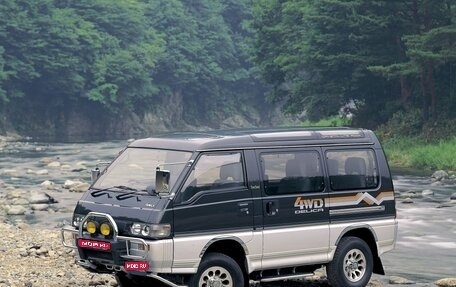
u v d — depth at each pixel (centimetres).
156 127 15488
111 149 8094
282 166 1480
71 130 13575
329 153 1545
